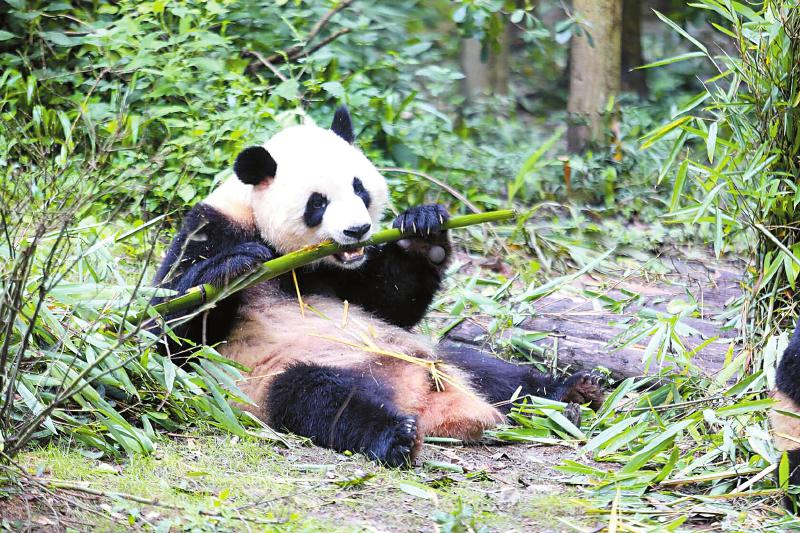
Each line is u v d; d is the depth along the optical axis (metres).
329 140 8.73
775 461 6.85
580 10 15.23
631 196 14.23
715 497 6.75
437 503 6.56
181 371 7.62
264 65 14.39
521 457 7.64
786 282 8.24
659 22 25.27
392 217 12.51
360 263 8.57
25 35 13.59
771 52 8.20
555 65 23.27
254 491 6.60
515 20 15.05
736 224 8.62
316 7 15.15
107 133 11.89
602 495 6.80
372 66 15.25
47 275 6.42
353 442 7.36
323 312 8.70
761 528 6.33
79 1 14.44
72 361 7.25
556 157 15.41
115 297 7.72
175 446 7.33
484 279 11.30
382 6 20.34
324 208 8.33
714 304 10.97
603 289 11.44
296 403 7.64
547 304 10.86
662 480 6.92
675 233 13.07
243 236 8.52
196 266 7.97
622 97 16.27
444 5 24.78
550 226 12.94
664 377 8.66
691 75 20.36
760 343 8.18
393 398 7.70
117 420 7.14
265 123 12.16
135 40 13.25
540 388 8.95
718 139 8.49
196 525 5.98
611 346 9.81
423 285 9.28
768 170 8.28
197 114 12.38
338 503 6.51
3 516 5.87
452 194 12.96
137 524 6.00
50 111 12.18
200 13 13.16
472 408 7.82
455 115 18.55
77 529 5.86
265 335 8.33
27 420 6.85
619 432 7.37
